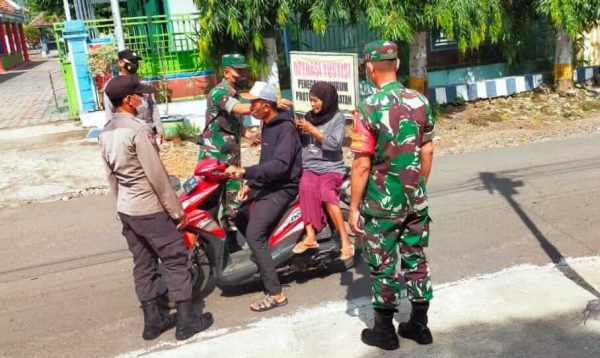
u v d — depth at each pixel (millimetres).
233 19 9945
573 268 4789
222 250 4523
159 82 11375
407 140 3361
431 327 3992
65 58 12352
